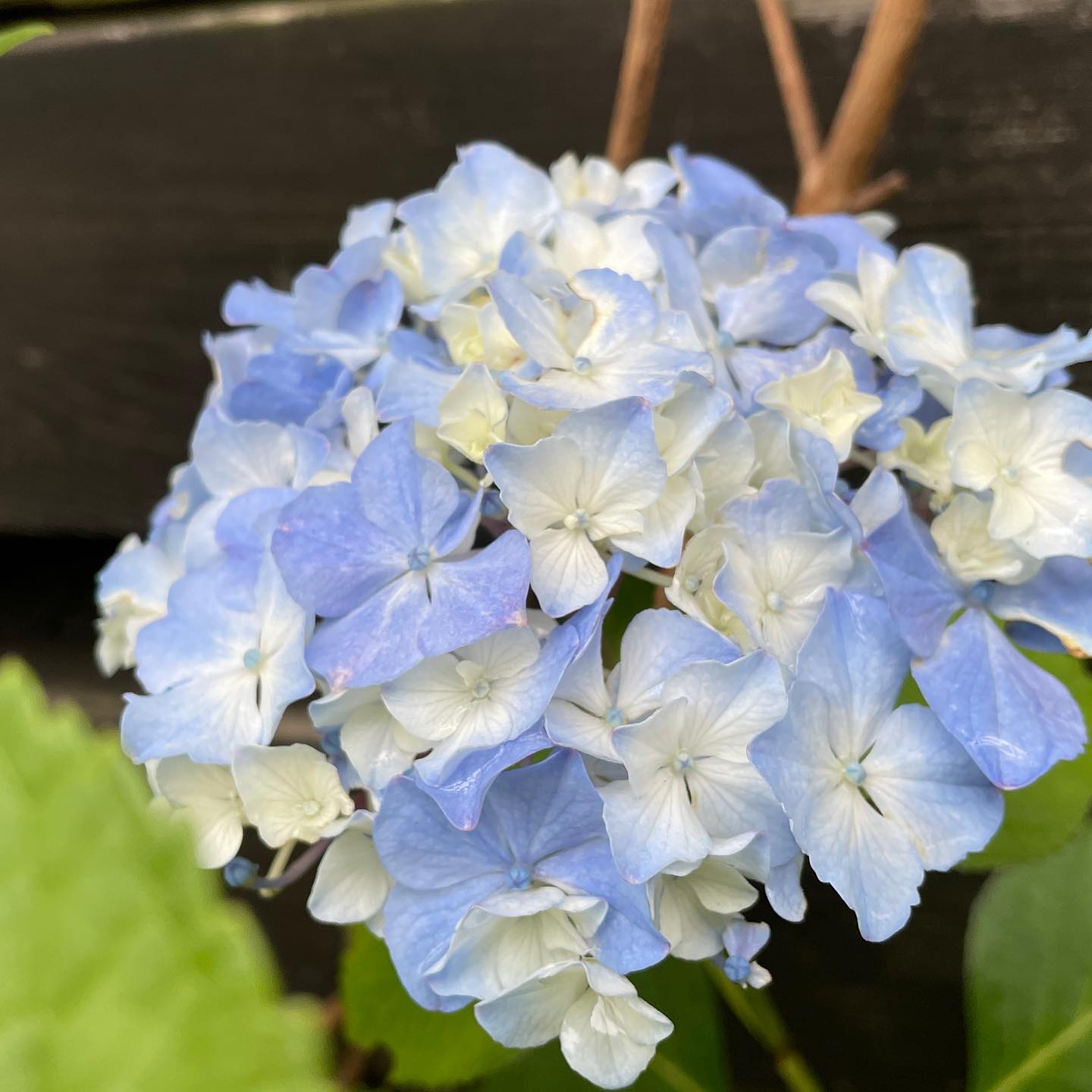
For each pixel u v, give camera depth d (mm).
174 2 454
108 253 483
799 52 392
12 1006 156
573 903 243
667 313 269
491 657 255
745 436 265
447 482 259
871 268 288
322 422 284
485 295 291
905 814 257
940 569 265
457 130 431
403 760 258
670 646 254
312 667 254
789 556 263
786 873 252
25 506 527
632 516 257
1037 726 257
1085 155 376
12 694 179
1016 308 390
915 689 300
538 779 246
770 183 405
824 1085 454
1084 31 369
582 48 407
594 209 301
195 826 268
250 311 312
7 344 506
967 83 381
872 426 277
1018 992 326
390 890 259
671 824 245
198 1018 153
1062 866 327
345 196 450
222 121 455
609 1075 246
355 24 429
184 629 275
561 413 266
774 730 245
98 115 468
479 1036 347
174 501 320
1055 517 262
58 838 168
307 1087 148
